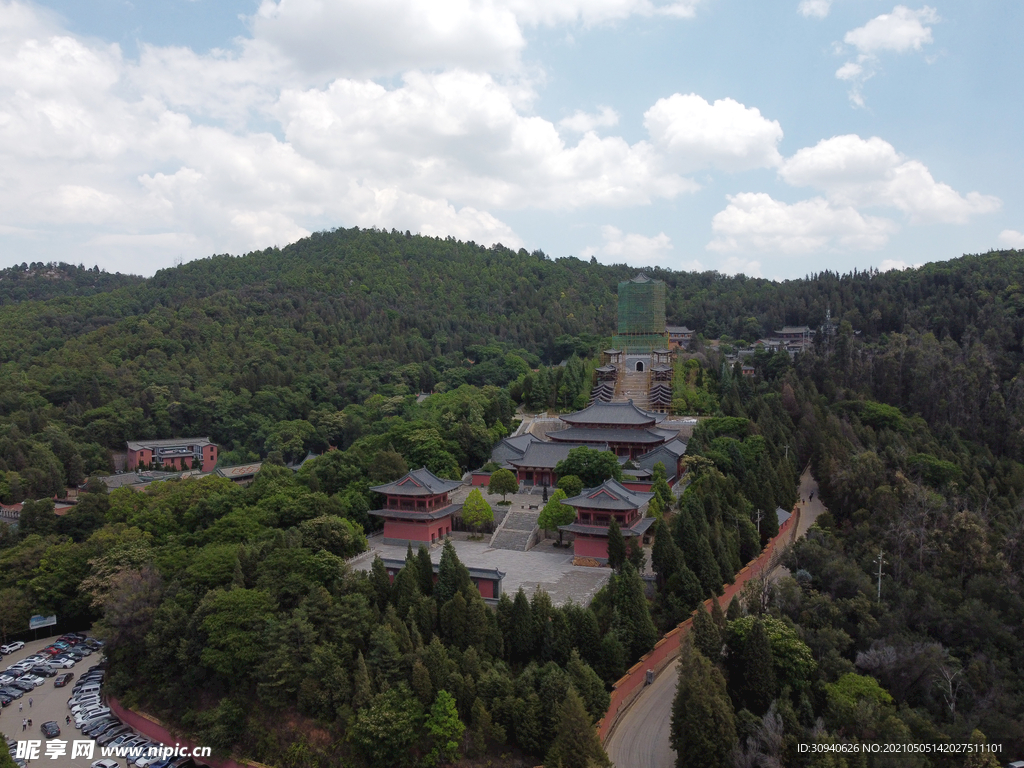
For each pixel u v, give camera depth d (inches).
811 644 3302.2
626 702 3034.0
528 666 2930.6
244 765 3009.4
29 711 3590.1
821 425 6181.1
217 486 5083.7
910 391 7155.5
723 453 5310.0
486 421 6978.4
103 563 4232.3
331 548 3934.5
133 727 3430.1
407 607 3265.3
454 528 4938.5
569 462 5083.7
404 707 2797.7
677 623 3462.1
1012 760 2859.3
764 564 4271.7
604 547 4156.0
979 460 5620.1
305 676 3034.0
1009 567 4082.2
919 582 3937.0
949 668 3189.0
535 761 2716.5
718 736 2532.0
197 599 3545.8
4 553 4566.9
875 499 4810.5
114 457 7770.7
